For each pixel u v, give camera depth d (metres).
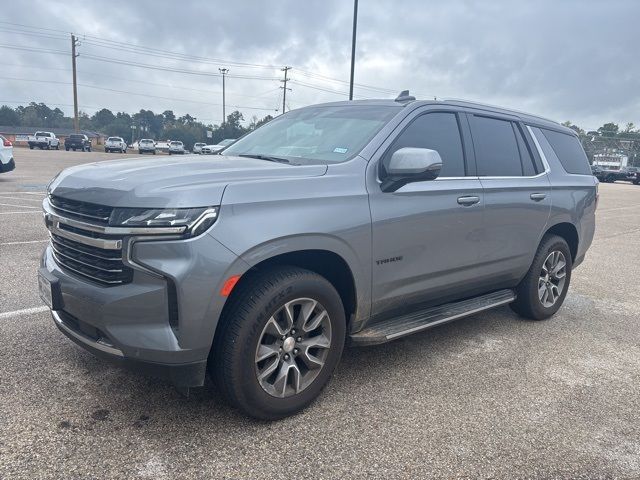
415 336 4.68
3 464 2.55
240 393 2.89
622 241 11.13
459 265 4.08
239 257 2.74
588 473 2.79
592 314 5.68
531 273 4.99
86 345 2.94
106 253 2.75
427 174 3.40
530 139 5.01
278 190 2.96
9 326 4.23
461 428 3.15
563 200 5.16
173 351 2.66
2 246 6.95
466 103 4.43
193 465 2.65
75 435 2.83
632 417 3.41
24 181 15.98
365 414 3.25
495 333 4.88
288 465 2.70
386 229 3.45
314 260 3.34
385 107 4.01
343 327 3.32
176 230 2.60
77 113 57.25
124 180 2.85
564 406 3.51
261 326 2.89
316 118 4.23
